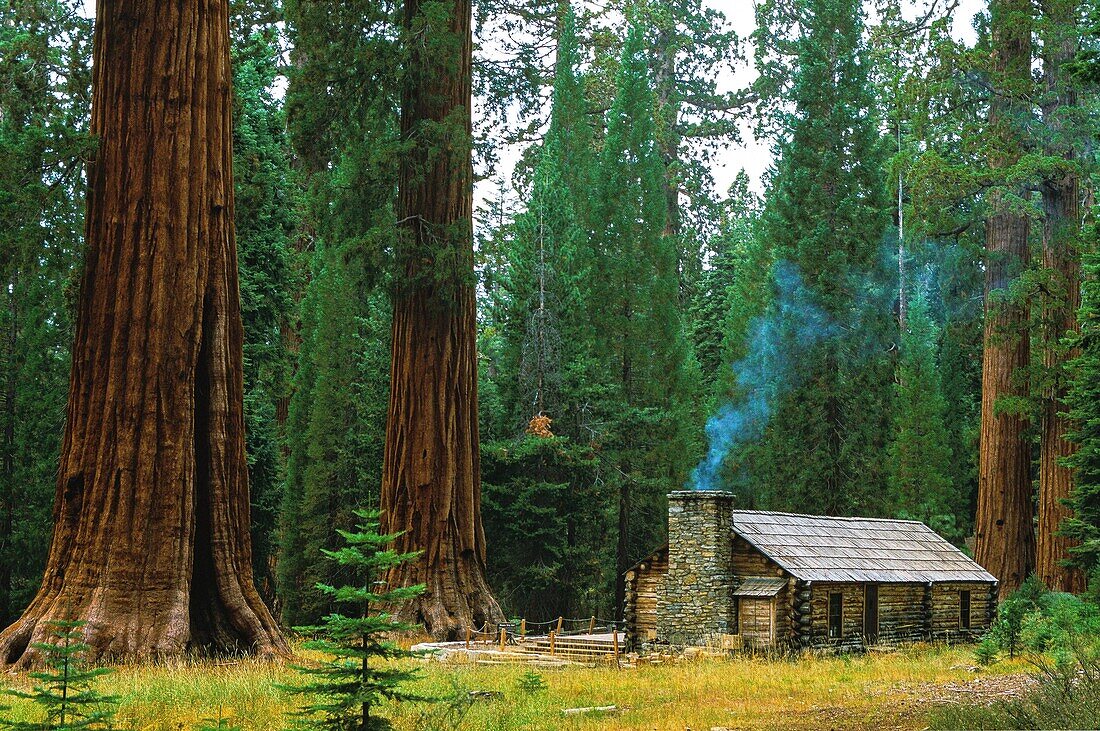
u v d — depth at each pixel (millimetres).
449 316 32875
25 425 38812
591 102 66125
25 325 38906
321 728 11438
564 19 55406
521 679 18562
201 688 17469
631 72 49719
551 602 43375
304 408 48531
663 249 48344
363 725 10531
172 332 22984
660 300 47594
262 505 41375
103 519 22250
